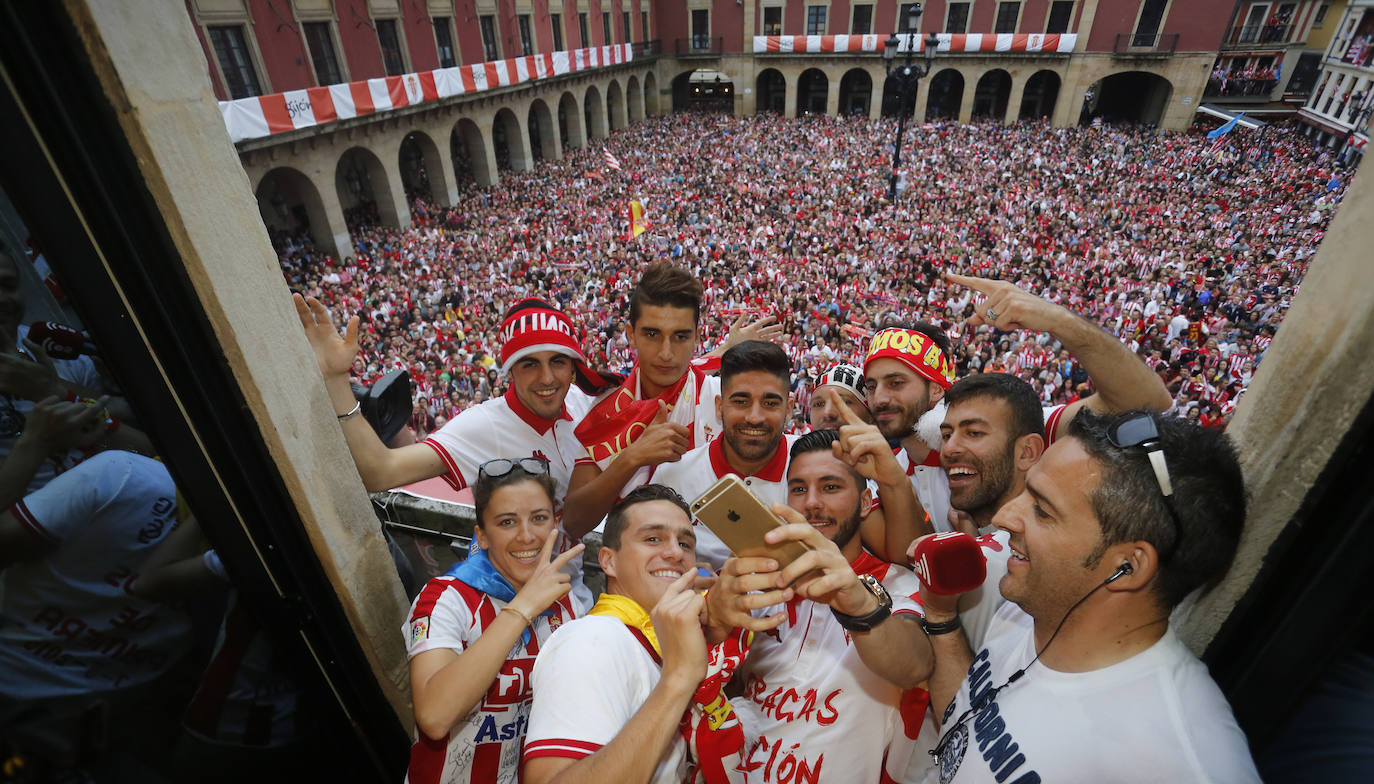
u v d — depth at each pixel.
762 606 1.61
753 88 42.69
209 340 1.67
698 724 1.84
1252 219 21.62
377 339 15.72
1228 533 1.31
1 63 1.22
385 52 23.66
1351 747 1.36
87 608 1.54
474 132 28.64
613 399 2.85
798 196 26.66
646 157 34.56
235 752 1.98
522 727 2.14
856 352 12.49
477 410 2.99
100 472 1.52
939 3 37.09
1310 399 1.48
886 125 38.97
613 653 1.67
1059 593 1.45
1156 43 34.31
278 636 2.05
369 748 2.45
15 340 1.33
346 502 2.20
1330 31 35.06
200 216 1.60
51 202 1.35
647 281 2.74
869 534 2.20
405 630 2.05
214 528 1.80
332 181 21.61
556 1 32.44
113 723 1.62
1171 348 13.23
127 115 1.40
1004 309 2.38
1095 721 1.38
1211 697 1.35
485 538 2.19
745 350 2.41
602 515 2.66
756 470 2.64
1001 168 30.38
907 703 1.99
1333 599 1.41
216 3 17.55
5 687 1.43
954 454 2.25
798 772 1.95
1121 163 30.23
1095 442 1.40
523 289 18.09
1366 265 1.36
